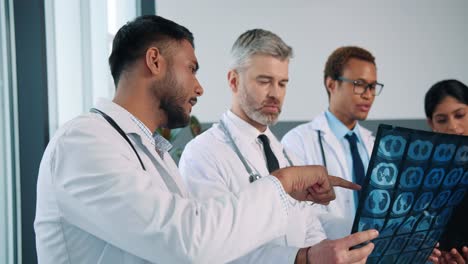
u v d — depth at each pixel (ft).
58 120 4.83
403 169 2.36
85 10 5.71
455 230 3.21
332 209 5.25
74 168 2.33
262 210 2.33
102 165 2.29
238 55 4.24
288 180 2.57
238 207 2.29
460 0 11.46
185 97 2.81
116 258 2.46
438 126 5.43
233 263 2.94
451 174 2.65
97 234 2.33
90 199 2.26
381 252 2.58
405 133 2.29
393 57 11.54
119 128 2.65
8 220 4.24
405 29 11.50
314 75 11.47
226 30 11.27
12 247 4.29
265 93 4.09
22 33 4.19
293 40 11.41
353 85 5.65
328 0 11.37
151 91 2.76
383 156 2.26
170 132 7.34
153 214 2.17
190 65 2.84
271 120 4.18
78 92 5.46
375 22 11.46
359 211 2.31
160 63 2.73
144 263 2.48
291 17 11.37
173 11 11.21
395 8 11.44
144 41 2.73
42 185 2.50
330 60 5.99
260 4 11.30
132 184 2.23
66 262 2.45
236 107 4.34
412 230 2.69
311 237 3.84
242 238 2.24
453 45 11.55
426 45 11.55
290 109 11.49
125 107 2.77
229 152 4.06
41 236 2.51
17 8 4.19
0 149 4.12
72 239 2.45
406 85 11.60
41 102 4.23
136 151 2.67
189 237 2.13
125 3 6.92
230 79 4.37
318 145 5.80
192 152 4.04
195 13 11.22
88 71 5.79
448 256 3.32
